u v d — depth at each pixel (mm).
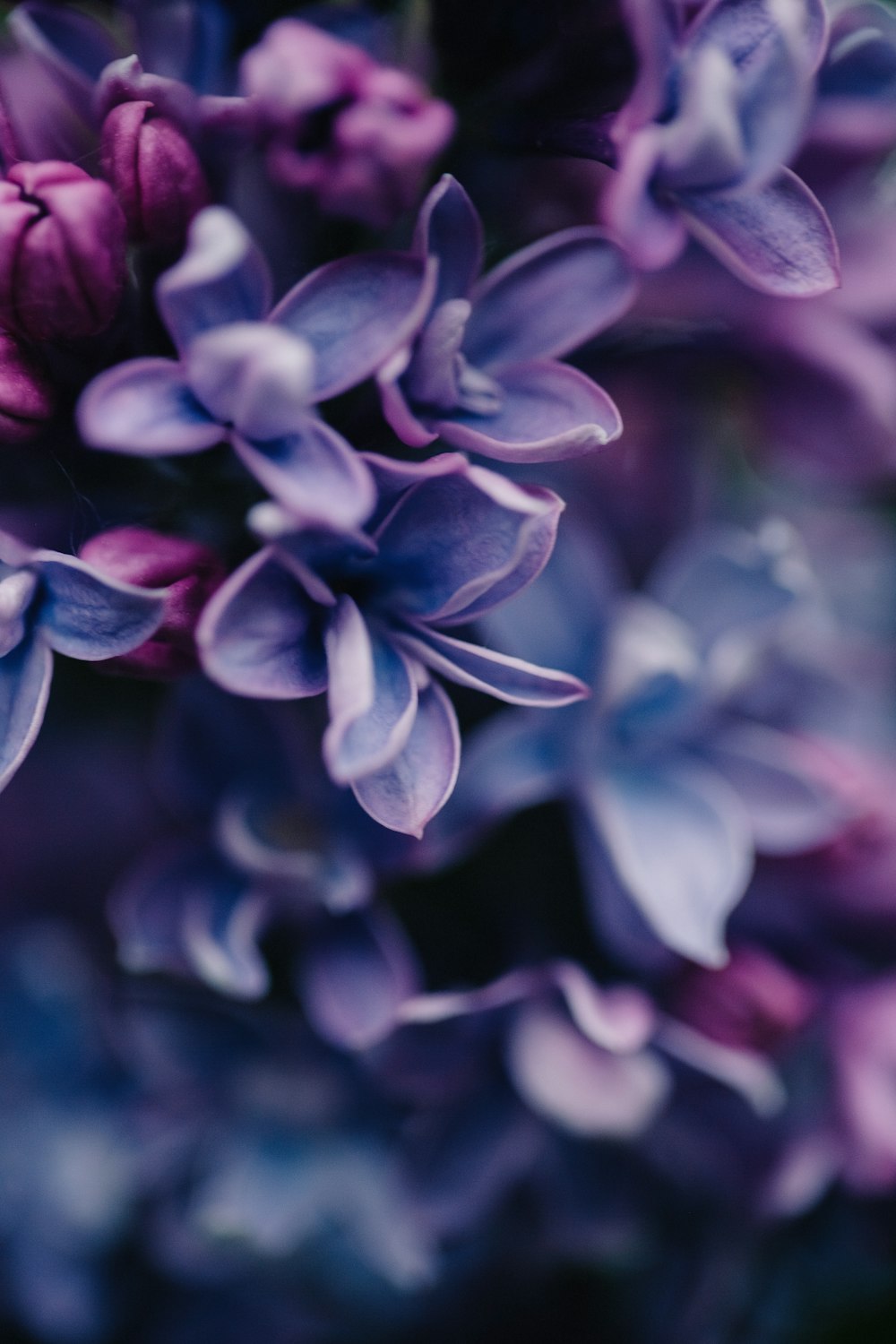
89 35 145
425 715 134
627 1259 191
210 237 124
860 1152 171
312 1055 178
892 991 175
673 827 163
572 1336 198
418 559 134
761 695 177
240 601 128
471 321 142
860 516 203
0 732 134
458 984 170
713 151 135
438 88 149
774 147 136
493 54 147
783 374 170
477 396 138
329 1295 193
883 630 202
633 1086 161
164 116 138
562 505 131
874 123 156
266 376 125
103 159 137
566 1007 165
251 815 162
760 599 167
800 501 199
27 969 191
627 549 173
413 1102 179
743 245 139
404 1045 165
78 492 143
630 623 162
